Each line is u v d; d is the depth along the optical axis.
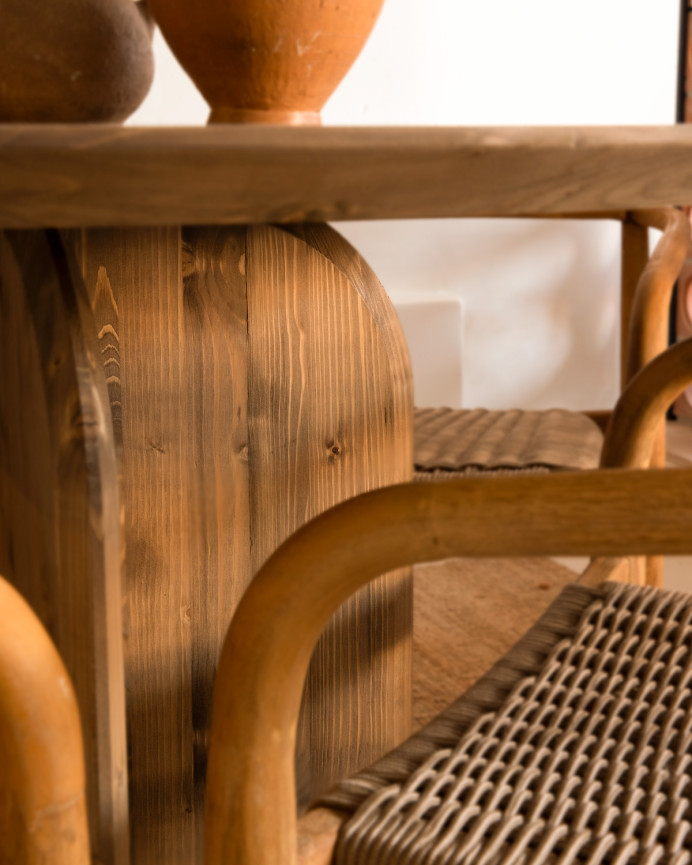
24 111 0.54
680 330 2.36
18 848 0.36
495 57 2.12
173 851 0.72
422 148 0.34
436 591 1.65
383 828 0.46
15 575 0.64
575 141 0.35
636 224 1.47
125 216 0.32
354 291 0.70
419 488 0.36
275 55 0.59
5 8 0.53
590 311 2.29
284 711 0.39
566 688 0.58
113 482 0.48
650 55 2.23
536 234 2.21
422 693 1.29
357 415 0.72
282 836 0.40
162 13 0.60
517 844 0.44
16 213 0.31
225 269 0.66
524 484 0.35
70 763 0.36
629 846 0.44
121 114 0.58
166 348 0.66
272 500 0.71
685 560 1.77
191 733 0.71
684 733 0.53
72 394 0.47
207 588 0.70
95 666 0.48
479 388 2.26
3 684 0.35
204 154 0.32
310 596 0.37
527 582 1.69
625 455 0.77
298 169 0.33
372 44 2.03
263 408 0.69
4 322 0.61
